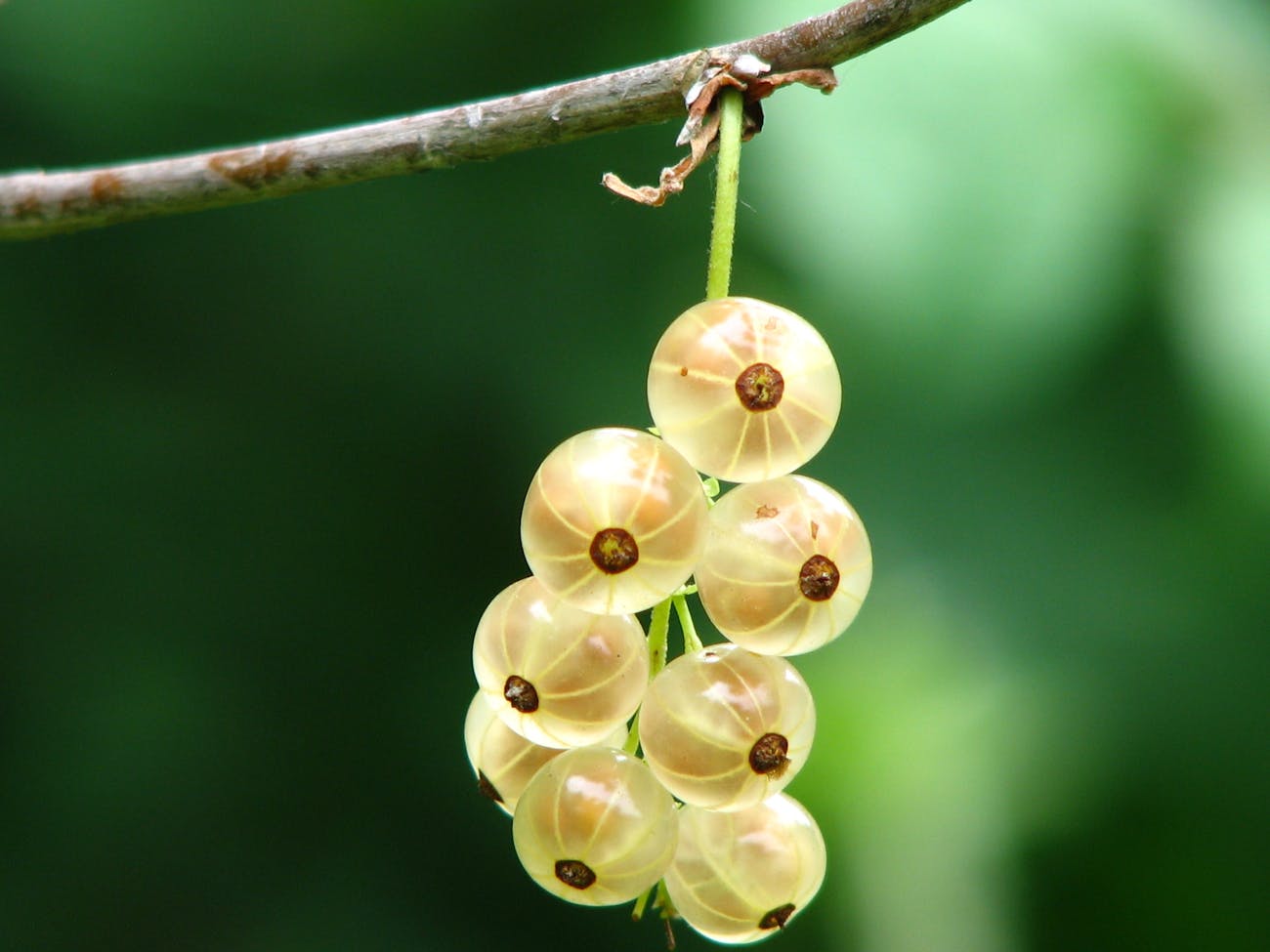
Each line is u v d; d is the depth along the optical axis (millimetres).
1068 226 266
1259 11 275
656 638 221
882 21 219
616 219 309
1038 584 271
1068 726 269
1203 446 266
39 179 222
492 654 216
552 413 303
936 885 269
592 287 307
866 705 272
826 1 278
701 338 212
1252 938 266
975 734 270
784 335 213
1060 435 271
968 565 272
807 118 271
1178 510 269
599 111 220
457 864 309
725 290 216
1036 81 269
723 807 216
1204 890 267
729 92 219
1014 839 269
